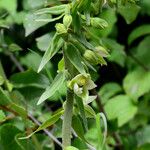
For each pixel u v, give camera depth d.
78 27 0.45
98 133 0.48
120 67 1.02
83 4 0.45
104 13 0.80
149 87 0.92
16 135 0.58
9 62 0.90
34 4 0.72
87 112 0.49
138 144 0.85
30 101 0.66
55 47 0.46
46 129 0.66
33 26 0.68
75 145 0.62
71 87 0.45
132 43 1.02
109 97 0.96
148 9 0.98
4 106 0.61
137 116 0.96
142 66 0.96
